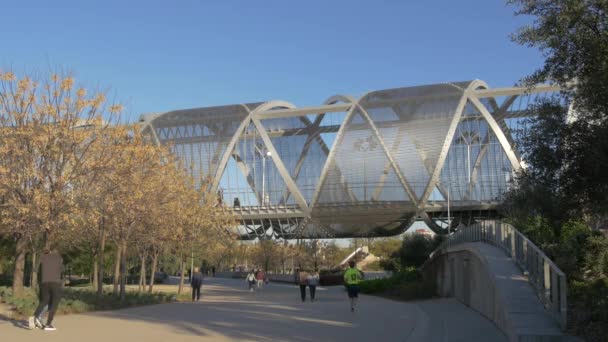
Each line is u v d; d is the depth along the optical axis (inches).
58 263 614.2
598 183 526.3
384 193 3388.3
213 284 2696.9
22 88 897.5
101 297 1090.7
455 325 712.4
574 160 534.6
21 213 887.1
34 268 1134.4
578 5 494.0
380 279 1856.5
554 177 557.6
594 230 890.7
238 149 3796.8
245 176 3789.4
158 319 761.6
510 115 3449.8
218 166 3617.1
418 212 3383.4
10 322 677.3
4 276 1875.0
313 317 832.3
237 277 3587.6
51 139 888.9
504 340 551.2
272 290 2113.7
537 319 526.9
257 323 722.2
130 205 1132.5
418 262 2893.7
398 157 3358.8
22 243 961.5
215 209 1803.6
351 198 3440.0
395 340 580.4
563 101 567.5
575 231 920.3
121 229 1190.9
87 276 2861.7
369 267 4813.0
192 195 1539.1
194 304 1178.0
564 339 474.3
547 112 558.9
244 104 3833.7
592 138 504.1
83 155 936.9
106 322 706.8
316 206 3538.4
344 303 1238.9
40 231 918.4
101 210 1054.4
